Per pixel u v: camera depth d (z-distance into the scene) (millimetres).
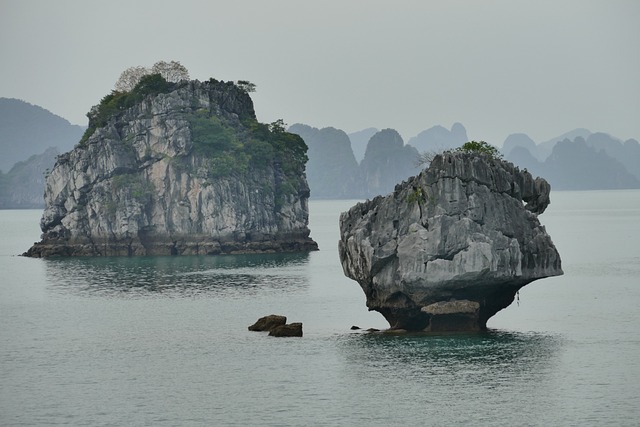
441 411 88375
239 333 123750
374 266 115812
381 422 85938
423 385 96000
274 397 93375
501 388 94688
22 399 94438
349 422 86062
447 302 116312
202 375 101812
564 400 91000
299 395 93812
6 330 129875
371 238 116438
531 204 121125
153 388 97375
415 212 115000
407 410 88750
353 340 116312
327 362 105500
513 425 84812
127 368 105688
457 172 114500
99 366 106938
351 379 98562
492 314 121062
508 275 113500
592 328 123188
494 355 107250
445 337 116188
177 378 100875
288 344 115250
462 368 101812
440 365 103125
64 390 97312
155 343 118562
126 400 93500
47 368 106562
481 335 117312
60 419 88188
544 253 116688
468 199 114250
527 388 94625
